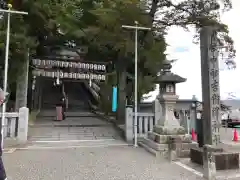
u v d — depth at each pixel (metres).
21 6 10.84
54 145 9.43
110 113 16.94
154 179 5.27
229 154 5.97
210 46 6.39
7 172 5.67
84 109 21.38
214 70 6.34
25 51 11.04
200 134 7.85
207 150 5.32
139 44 12.77
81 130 11.94
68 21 13.21
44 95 24.66
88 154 7.89
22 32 10.46
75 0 13.99
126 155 7.80
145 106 14.10
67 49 16.02
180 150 7.52
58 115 14.30
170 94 8.80
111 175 5.55
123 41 12.07
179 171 5.93
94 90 23.55
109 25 12.03
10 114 9.28
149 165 6.51
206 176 5.27
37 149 8.65
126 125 10.72
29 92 16.23
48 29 12.50
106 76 14.85
